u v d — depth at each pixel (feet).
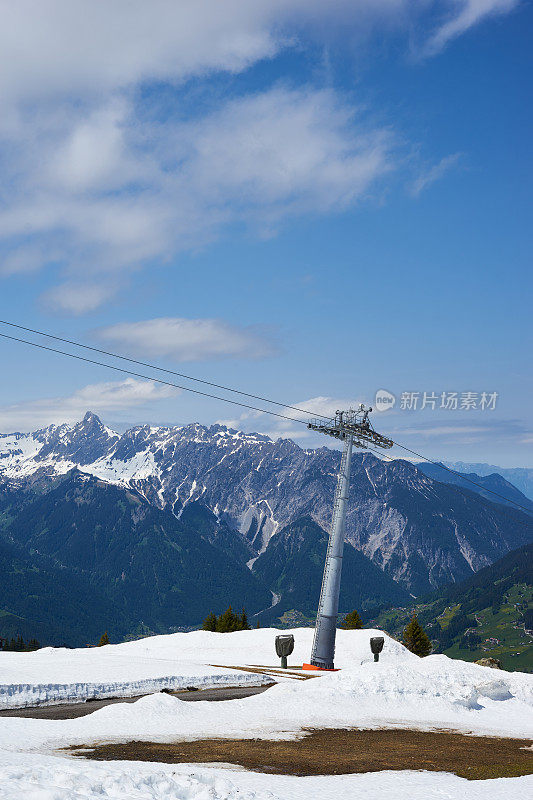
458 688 143.43
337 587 225.15
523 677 186.91
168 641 282.56
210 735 94.58
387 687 137.18
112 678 141.49
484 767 86.94
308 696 128.36
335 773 76.43
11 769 56.24
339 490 231.30
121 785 54.39
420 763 86.43
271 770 75.36
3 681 124.57
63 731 90.38
